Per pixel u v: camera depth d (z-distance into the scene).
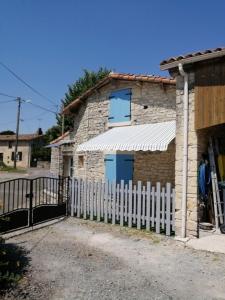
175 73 10.80
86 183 13.74
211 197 11.11
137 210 11.90
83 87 40.84
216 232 10.55
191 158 10.30
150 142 12.04
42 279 7.17
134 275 7.45
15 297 6.26
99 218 13.16
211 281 7.09
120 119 17.22
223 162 11.38
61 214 13.90
